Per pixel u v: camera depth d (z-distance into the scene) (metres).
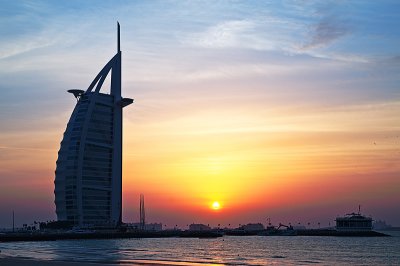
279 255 148.25
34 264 90.00
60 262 94.88
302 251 173.25
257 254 152.38
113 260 109.88
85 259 111.81
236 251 169.38
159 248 182.88
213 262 113.31
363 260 129.75
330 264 115.56
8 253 135.50
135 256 128.00
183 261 114.19
